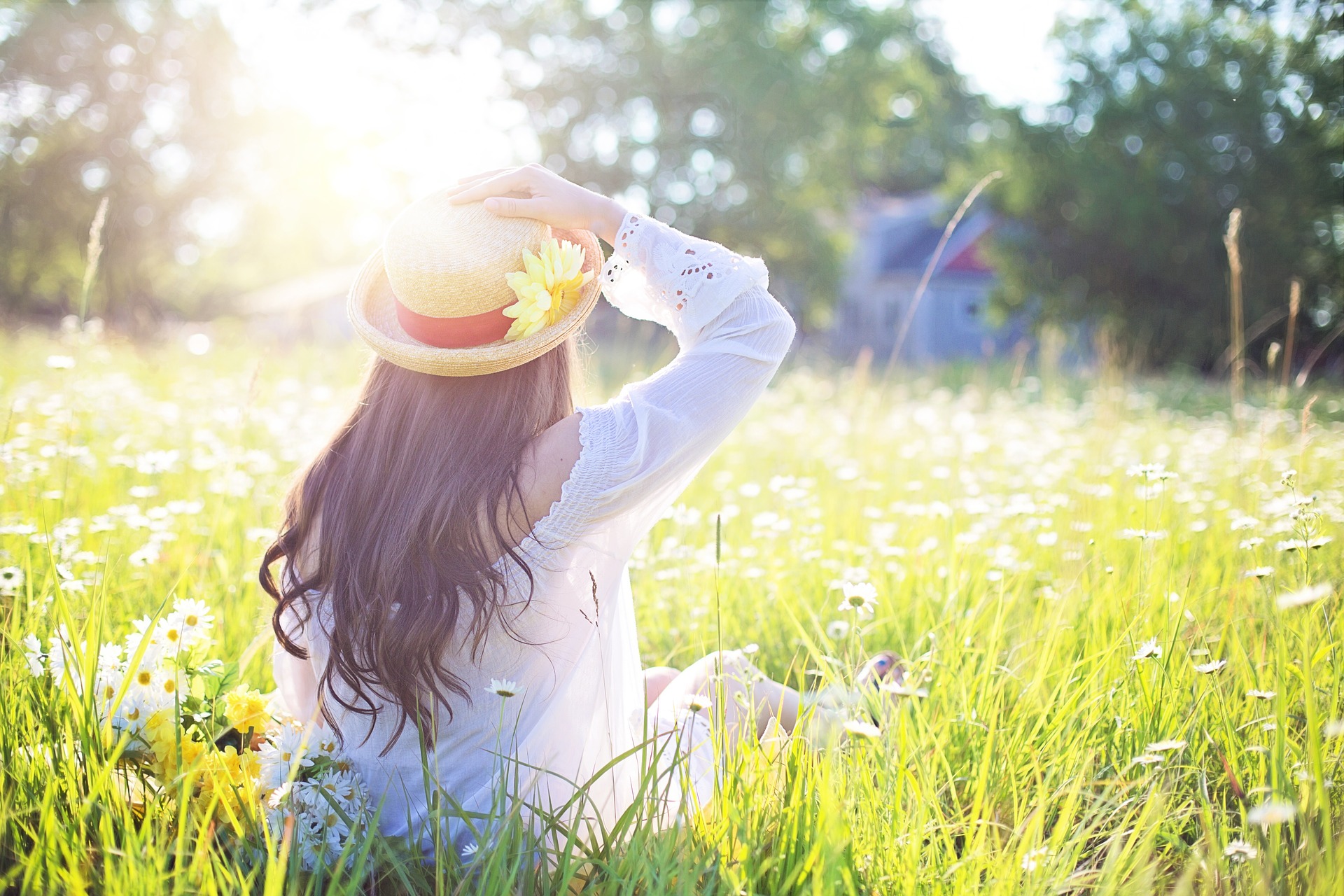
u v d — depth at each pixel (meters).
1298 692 2.24
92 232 3.19
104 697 1.88
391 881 1.77
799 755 1.84
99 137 30.48
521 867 1.72
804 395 10.48
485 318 1.79
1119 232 25.17
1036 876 1.65
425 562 1.74
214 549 3.53
